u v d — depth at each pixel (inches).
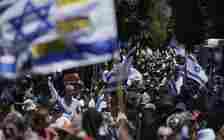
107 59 406.9
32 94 802.2
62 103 650.8
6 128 467.5
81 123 567.8
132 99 676.7
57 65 405.7
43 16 407.8
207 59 906.1
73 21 406.3
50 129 491.8
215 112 636.7
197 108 714.2
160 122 644.1
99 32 405.7
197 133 596.1
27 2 409.7
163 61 1021.8
